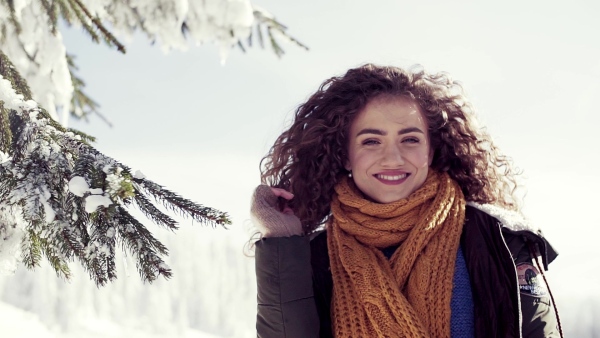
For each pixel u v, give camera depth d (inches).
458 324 66.1
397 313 65.7
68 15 112.0
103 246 61.2
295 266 68.0
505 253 65.9
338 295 69.6
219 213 64.7
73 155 67.5
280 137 85.3
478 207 73.2
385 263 70.2
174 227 64.4
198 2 130.6
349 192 75.8
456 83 82.0
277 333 67.3
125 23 127.8
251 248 84.6
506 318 64.0
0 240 67.2
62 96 123.4
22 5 107.4
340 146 79.0
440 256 68.3
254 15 137.0
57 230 61.1
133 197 64.5
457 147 78.3
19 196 62.0
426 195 72.0
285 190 81.4
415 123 73.8
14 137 70.9
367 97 75.3
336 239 73.4
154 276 62.2
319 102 81.2
